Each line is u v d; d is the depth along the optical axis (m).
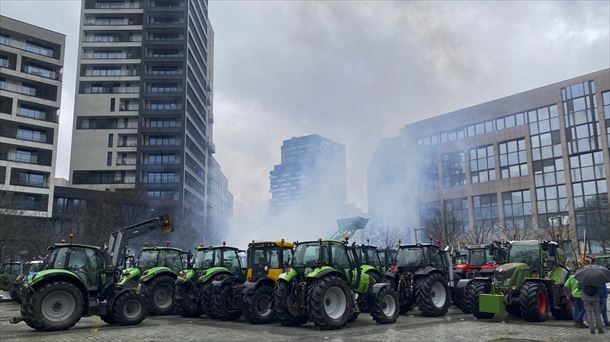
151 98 67.62
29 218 45.88
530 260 13.61
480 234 45.50
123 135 67.44
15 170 52.31
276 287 12.60
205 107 84.62
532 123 52.06
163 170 65.44
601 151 46.47
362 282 12.84
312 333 11.05
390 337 10.23
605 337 9.97
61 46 57.78
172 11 70.75
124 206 46.56
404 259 15.69
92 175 66.62
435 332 10.87
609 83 46.69
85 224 41.53
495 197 53.38
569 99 49.53
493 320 13.05
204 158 82.56
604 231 38.94
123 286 13.65
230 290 14.27
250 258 14.91
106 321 13.55
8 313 17.72
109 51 70.00
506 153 53.53
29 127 54.25
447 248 16.47
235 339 10.34
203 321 14.19
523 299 12.46
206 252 16.39
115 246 15.60
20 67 54.22
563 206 48.12
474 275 16.14
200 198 77.31
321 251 12.27
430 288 14.20
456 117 58.09
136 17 71.19
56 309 12.23
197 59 78.00
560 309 13.23
